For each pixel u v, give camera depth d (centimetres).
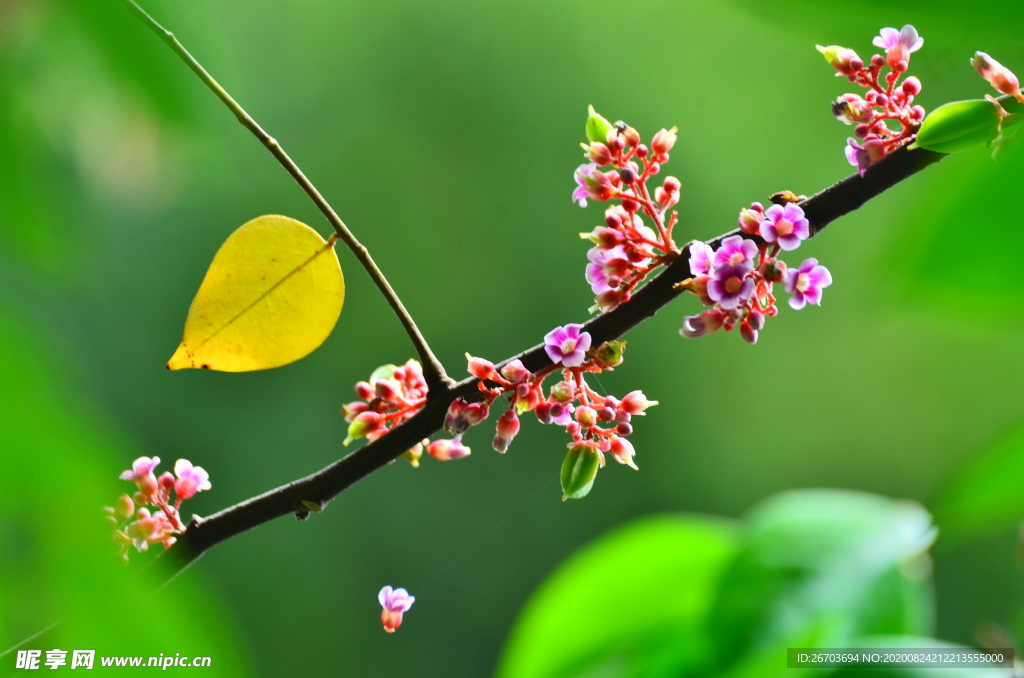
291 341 62
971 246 34
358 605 229
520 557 245
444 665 233
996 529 56
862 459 246
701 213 248
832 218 62
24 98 55
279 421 244
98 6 55
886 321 35
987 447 55
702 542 64
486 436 250
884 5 37
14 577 38
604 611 64
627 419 63
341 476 63
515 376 63
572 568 64
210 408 234
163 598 40
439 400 63
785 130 240
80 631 39
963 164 35
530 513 248
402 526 240
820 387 249
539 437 252
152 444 222
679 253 63
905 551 63
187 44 56
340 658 223
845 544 63
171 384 228
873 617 62
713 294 61
